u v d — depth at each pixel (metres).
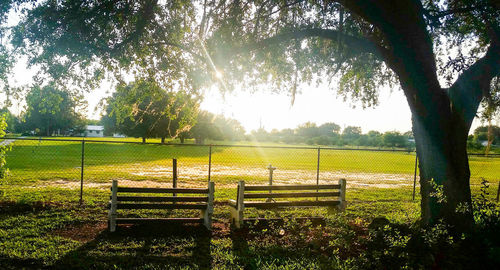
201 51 8.67
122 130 59.16
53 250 5.96
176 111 9.09
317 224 8.37
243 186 7.91
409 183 19.12
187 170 21.81
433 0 9.09
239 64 9.79
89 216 8.47
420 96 6.89
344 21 9.09
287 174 22.14
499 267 5.35
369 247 6.33
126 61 8.04
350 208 10.76
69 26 7.34
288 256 6.16
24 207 8.80
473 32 9.16
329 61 10.06
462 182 6.85
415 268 5.36
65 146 45.66
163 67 8.55
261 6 9.08
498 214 7.07
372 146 73.81
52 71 7.61
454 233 6.52
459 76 7.00
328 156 49.62
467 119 6.87
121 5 7.85
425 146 7.08
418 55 6.75
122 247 6.30
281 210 10.12
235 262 5.80
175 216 8.87
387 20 6.76
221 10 9.05
